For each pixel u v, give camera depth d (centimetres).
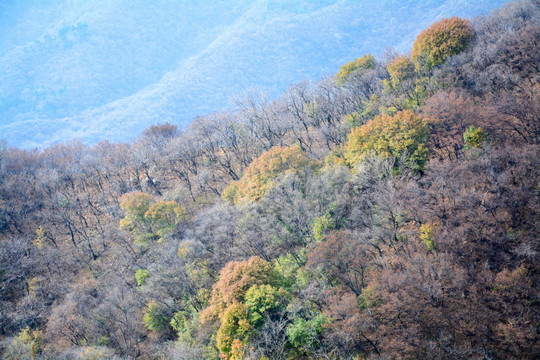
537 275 5322
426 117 8081
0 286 9831
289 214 7944
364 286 6331
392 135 7894
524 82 8162
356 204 7650
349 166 8600
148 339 7988
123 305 8081
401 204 6625
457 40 9675
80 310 8306
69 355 7138
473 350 4909
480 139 6956
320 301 6244
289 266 7406
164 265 8075
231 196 10088
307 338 5641
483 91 8556
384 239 6788
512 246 5634
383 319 5494
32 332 8356
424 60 10025
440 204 6256
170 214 9931
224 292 6525
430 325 5250
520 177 5941
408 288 5416
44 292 9600
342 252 6400
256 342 5753
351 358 5278
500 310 5175
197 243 8125
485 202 5916
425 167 7344
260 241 7938
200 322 6888
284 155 9275
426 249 6269
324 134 10400
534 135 6844
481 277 5356
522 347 4788
